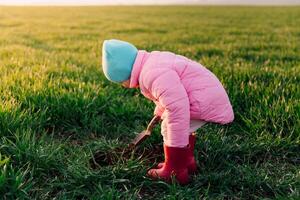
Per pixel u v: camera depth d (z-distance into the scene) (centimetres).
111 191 159
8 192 157
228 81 276
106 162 193
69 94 238
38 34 683
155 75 158
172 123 159
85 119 224
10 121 201
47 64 341
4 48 468
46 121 220
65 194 164
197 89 163
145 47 513
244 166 189
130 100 262
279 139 202
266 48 526
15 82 262
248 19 1064
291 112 222
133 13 1298
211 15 1213
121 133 222
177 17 1138
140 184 174
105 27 826
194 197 166
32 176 169
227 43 586
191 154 182
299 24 915
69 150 197
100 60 406
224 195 169
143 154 198
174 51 482
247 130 224
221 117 165
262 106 236
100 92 257
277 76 295
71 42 580
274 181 176
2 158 176
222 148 197
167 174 172
